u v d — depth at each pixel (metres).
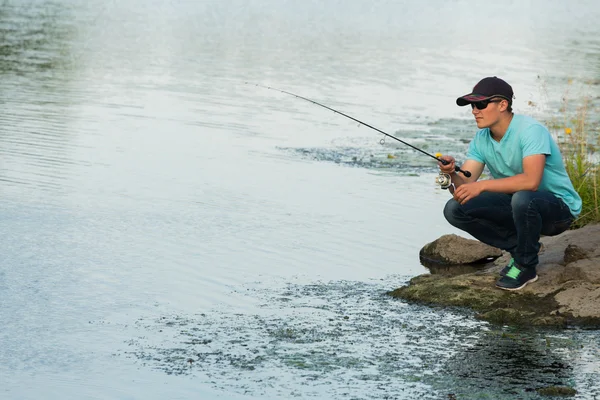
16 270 10.52
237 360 8.31
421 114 22.03
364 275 10.95
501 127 9.98
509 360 8.38
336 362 8.30
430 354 8.52
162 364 8.20
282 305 9.78
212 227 12.53
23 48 29.70
